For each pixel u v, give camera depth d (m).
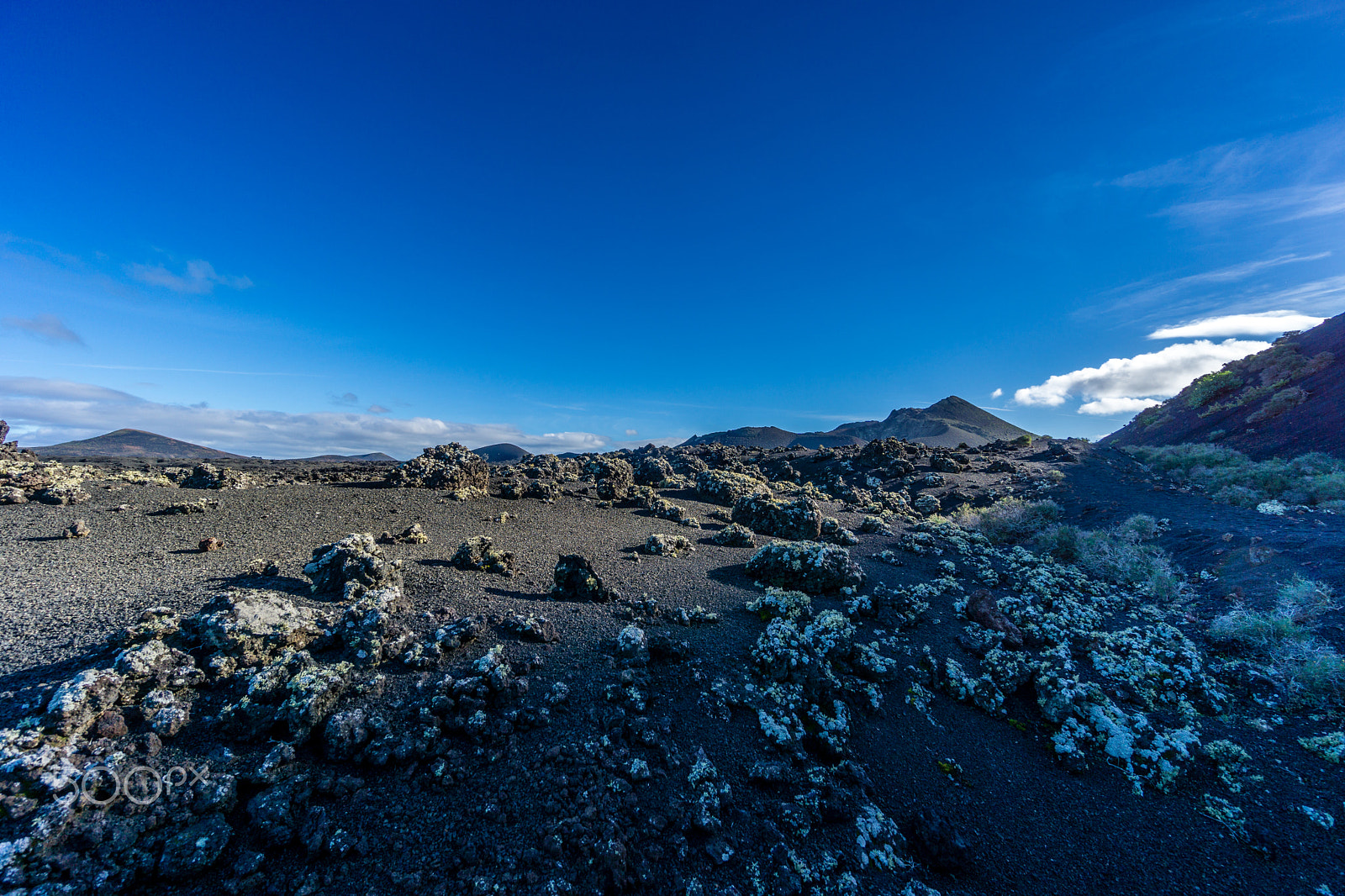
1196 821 10.02
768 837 8.52
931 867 8.85
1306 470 30.28
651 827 8.32
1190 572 20.86
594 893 7.25
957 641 16.25
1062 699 12.76
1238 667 14.21
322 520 24.30
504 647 12.16
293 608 12.19
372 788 8.23
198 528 21.36
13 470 26.66
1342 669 12.45
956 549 28.19
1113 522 28.89
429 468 35.66
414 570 16.92
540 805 8.33
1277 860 9.02
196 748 8.16
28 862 6.04
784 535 29.39
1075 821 10.08
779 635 12.97
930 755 11.44
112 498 25.52
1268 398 47.16
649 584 18.34
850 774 10.20
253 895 6.59
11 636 10.70
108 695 8.26
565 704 10.61
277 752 8.17
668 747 9.84
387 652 11.02
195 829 6.93
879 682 13.55
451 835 7.69
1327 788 10.20
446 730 9.48
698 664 12.66
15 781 6.68
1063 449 52.91
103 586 13.98
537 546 22.83
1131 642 15.77
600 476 45.84
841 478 51.88
